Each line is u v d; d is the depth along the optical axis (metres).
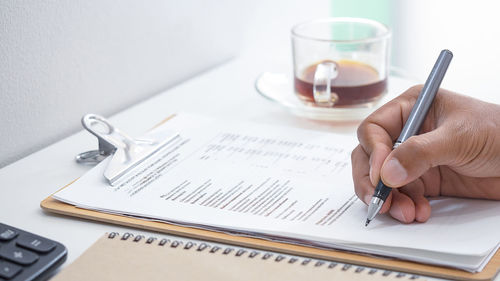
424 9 1.83
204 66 1.03
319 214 0.55
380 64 0.83
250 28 1.11
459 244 0.49
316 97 0.81
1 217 0.59
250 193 0.60
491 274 0.47
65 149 0.75
